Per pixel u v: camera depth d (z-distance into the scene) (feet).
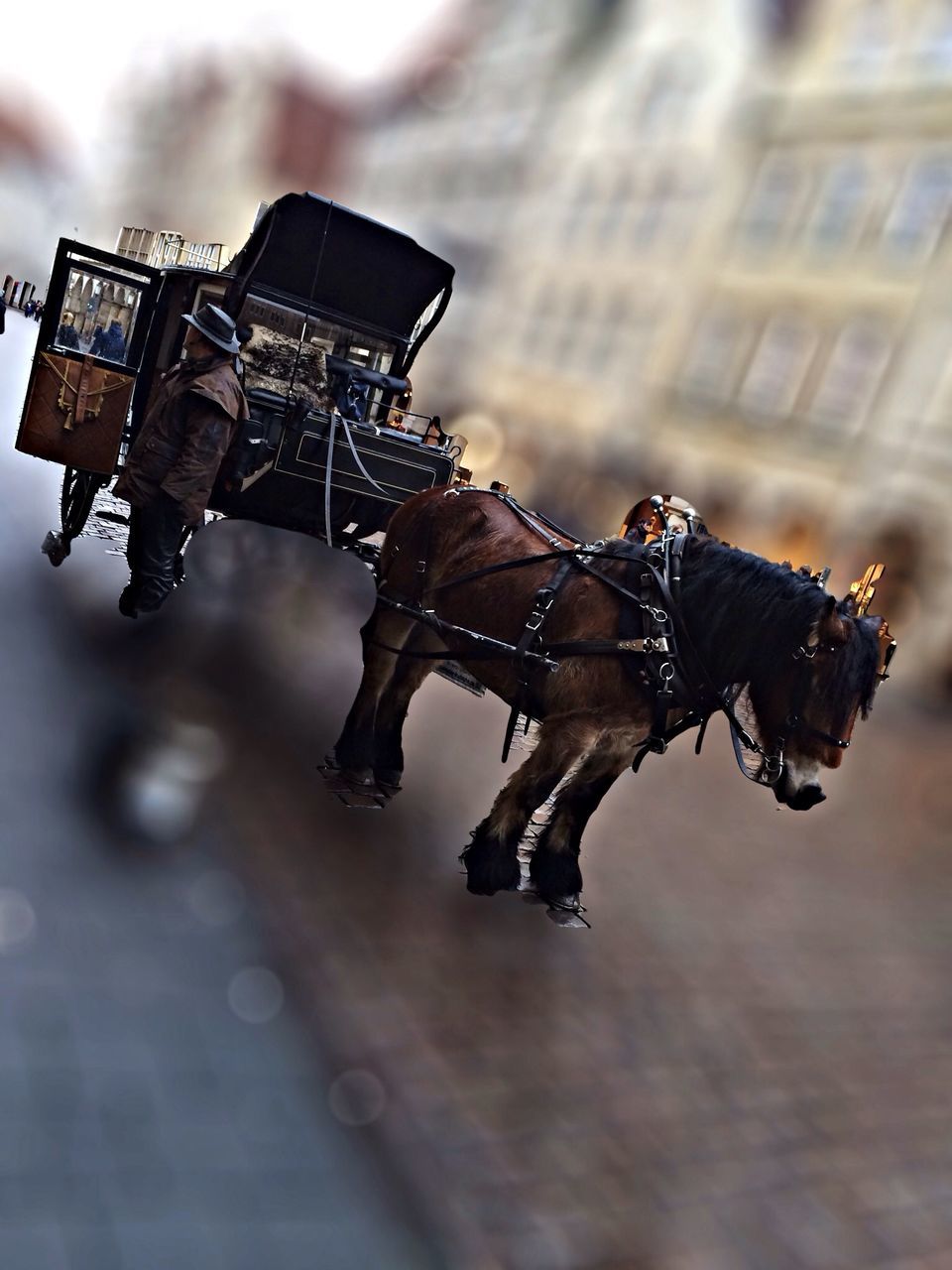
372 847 15.80
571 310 114.52
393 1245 9.27
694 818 25.29
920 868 27.81
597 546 15.56
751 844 24.63
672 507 17.66
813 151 91.97
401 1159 10.27
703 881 20.84
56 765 13.94
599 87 117.70
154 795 14.16
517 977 14.12
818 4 94.58
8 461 30.12
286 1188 9.39
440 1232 9.61
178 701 16.42
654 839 22.47
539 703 15.16
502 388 121.19
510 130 131.03
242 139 169.17
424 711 24.64
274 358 20.34
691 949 17.26
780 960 18.22
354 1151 10.13
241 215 165.37
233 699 17.08
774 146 95.61
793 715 13.83
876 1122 14.17
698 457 95.55
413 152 150.61
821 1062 15.16
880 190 86.07
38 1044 9.74
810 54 94.02
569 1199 10.61
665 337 101.50
